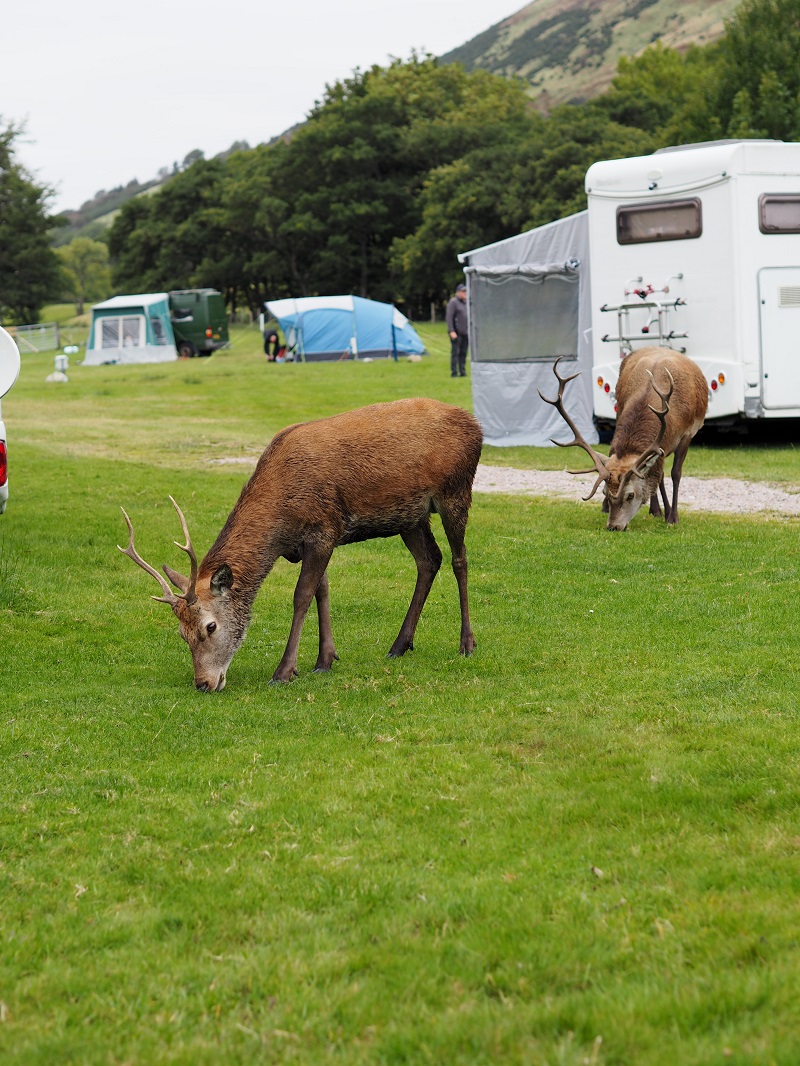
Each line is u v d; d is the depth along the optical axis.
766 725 6.36
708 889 4.43
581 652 8.20
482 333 19.38
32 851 5.12
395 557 11.82
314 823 5.32
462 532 8.34
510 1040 3.49
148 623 9.70
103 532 12.83
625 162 17.72
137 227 84.62
